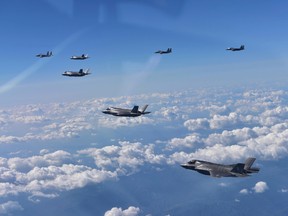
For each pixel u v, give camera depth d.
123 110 114.31
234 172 80.62
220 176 80.38
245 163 81.44
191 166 87.00
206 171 83.38
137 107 114.00
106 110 116.12
